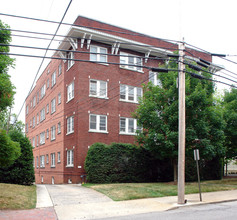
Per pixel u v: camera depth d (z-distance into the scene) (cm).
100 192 1658
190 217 1013
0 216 1044
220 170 2759
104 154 2142
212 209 1199
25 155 1970
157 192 1638
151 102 2002
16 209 1177
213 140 2003
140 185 1914
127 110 2578
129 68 2625
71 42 2411
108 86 2494
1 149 1267
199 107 1894
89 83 2400
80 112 2330
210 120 1978
